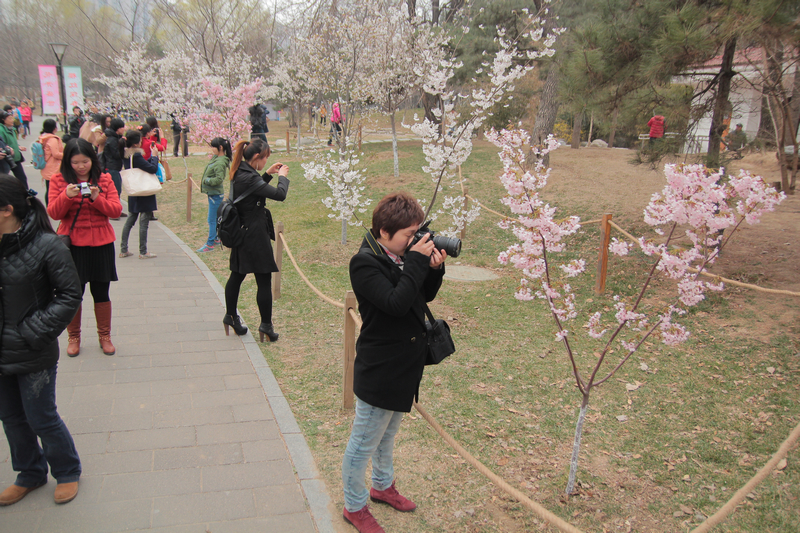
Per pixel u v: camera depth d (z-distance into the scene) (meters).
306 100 17.83
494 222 10.52
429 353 2.73
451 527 2.98
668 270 3.13
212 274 7.61
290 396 4.31
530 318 6.25
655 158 7.64
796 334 5.30
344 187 7.27
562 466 3.58
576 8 12.22
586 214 10.43
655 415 4.18
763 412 4.14
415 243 2.49
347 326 3.94
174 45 24.64
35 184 14.21
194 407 4.02
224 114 13.28
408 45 12.59
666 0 6.63
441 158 6.27
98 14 31.30
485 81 15.86
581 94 7.36
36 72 59.22
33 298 2.70
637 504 3.22
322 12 13.99
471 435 3.90
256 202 4.98
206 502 3.02
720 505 3.18
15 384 2.83
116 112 18.23
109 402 4.03
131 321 5.70
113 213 4.51
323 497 3.12
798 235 8.34
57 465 2.94
